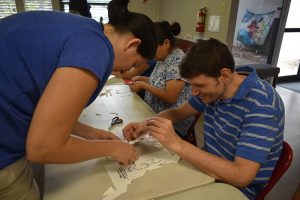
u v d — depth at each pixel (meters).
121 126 1.24
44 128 0.56
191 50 0.97
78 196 0.78
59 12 0.69
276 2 3.56
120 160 0.87
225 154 1.09
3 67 0.62
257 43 3.93
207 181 0.86
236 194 0.81
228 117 1.04
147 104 1.62
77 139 0.70
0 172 0.71
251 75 1.00
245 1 3.85
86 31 0.64
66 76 0.57
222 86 0.98
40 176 1.00
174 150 0.93
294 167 2.14
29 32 0.63
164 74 1.68
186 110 1.33
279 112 0.93
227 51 0.95
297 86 4.22
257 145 0.88
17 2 3.81
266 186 1.01
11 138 0.68
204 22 3.32
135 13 0.75
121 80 2.06
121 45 0.73
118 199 0.76
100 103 1.54
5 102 0.63
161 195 0.79
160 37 1.56
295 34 4.14
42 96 0.58
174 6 3.98
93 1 4.05
